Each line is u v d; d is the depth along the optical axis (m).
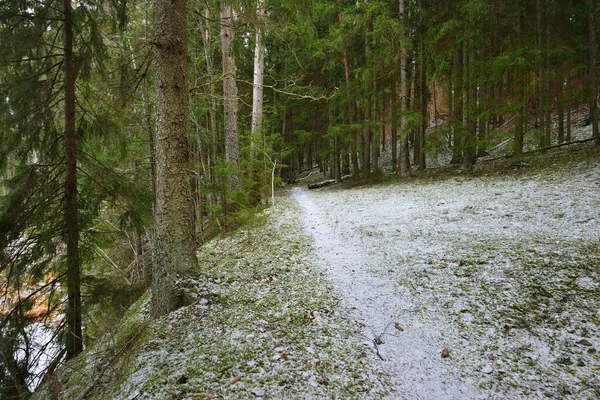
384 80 14.74
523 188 8.21
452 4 11.30
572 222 5.30
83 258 5.29
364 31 13.77
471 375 2.65
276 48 14.66
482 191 8.80
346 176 19.03
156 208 4.29
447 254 4.93
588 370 2.56
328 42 13.05
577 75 12.66
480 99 10.98
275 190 18.09
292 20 6.82
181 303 4.07
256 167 9.73
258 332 3.36
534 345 2.90
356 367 2.80
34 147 5.01
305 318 3.62
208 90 10.34
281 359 2.91
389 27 11.43
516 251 4.61
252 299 4.14
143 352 3.20
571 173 8.60
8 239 4.66
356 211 8.94
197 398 2.49
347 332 3.33
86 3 5.01
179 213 4.25
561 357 2.73
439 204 8.22
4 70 4.54
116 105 5.30
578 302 3.35
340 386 2.57
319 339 3.21
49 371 4.54
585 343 2.83
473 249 4.95
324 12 12.25
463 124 11.31
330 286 4.42
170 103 4.19
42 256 4.82
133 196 5.42
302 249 6.10
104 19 5.27
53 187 4.96
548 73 10.45
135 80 5.01
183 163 4.30
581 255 4.17
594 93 10.33
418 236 5.98
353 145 15.16
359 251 5.66
